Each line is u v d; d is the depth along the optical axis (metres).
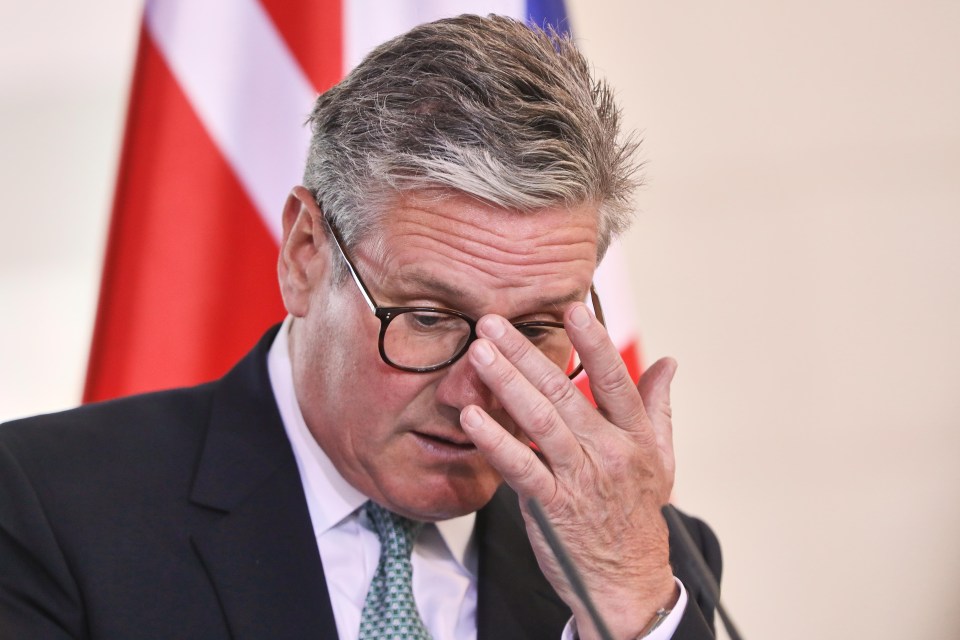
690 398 7.28
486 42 3.58
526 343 3.54
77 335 6.54
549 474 3.56
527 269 3.46
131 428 4.17
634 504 3.73
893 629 7.44
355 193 3.61
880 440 7.41
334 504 4.01
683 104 7.24
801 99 7.32
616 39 7.19
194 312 5.89
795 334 7.34
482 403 3.60
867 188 7.37
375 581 3.89
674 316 7.24
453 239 3.43
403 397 3.59
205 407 4.35
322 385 3.88
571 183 3.43
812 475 7.38
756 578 7.37
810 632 7.40
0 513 3.70
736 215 7.29
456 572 4.21
